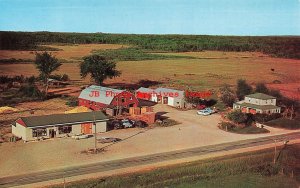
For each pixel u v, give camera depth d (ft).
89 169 80.84
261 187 73.31
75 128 110.73
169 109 151.84
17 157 87.71
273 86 180.04
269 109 136.87
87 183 72.49
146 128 120.67
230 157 90.43
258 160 88.84
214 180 76.64
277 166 84.79
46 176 76.48
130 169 81.10
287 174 81.15
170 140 106.22
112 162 85.97
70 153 92.32
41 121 107.04
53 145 99.14
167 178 76.79
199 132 116.06
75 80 199.31
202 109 149.59
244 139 108.88
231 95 161.99
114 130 117.50
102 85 183.73
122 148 97.50
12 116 128.98
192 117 137.49
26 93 161.99
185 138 108.58
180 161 86.94
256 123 126.11
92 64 181.57
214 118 136.15
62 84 189.06
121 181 73.72
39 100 156.35
